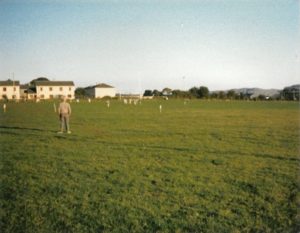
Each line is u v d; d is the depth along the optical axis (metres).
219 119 33.97
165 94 154.38
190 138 20.50
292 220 8.62
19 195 10.12
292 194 10.25
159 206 9.31
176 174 12.13
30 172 12.49
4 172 12.45
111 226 8.26
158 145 17.92
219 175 12.09
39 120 31.64
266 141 19.39
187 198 9.85
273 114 41.44
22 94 112.94
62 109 22.56
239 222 8.49
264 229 8.23
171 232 8.02
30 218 8.66
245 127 26.75
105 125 27.83
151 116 37.59
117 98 121.50
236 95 115.38
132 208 9.18
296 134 22.47
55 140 19.52
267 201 9.74
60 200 9.75
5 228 8.20
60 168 13.03
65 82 118.81
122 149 16.75
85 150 16.47
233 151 16.31
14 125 27.42
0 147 17.11
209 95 121.31
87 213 8.91
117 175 12.01
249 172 12.50
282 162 14.09
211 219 8.61
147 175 12.02
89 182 11.27
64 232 8.05
